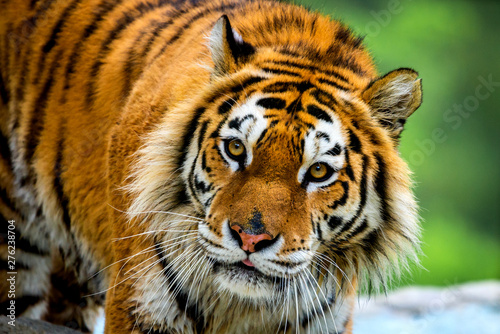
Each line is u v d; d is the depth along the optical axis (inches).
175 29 294.5
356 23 1007.6
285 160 243.4
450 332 486.0
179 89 267.3
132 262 268.7
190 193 260.5
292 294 273.4
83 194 303.6
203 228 249.8
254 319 280.2
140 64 293.4
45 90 318.7
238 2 306.3
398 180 265.6
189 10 303.9
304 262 248.5
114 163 278.4
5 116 328.8
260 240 237.9
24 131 321.4
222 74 262.7
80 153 302.5
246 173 246.2
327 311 277.6
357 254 272.2
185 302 271.1
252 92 255.6
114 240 279.4
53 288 346.9
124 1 320.2
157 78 278.5
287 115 248.7
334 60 271.4
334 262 267.6
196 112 261.4
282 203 241.1
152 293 265.4
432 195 1027.3
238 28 283.0
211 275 265.7
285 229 241.1
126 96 291.1
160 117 268.4
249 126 247.3
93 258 314.0
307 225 246.5
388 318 518.0
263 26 281.7
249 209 238.8
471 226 1023.0
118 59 301.4
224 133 250.5
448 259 979.3
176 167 263.7
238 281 249.6
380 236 269.6
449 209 1035.3
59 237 326.6
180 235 266.2
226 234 243.6
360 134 257.9
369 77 278.4
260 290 250.4
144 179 264.2
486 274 978.7
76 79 311.1
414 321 511.8
